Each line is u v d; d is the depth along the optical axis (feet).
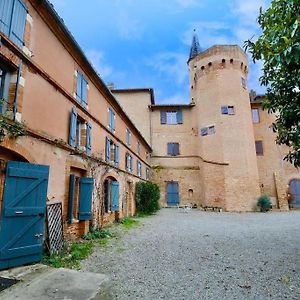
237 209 72.74
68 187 27.43
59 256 21.57
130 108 89.97
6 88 19.51
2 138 17.48
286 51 11.91
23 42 20.83
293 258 21.89
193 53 109.70
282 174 85.40
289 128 19.17
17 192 18.37
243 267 19.69
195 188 82.94
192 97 94.32
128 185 57.36
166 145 87.25
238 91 81.20
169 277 17.48
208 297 14.25
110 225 41.55
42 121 23.02
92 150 35.35
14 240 17.76
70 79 29.58
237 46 84.69
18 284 14.84
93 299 13.70
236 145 77.15
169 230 37.88
